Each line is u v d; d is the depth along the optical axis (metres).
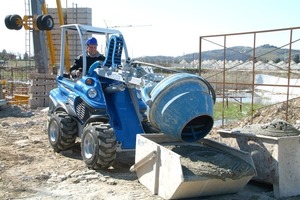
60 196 5.53
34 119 13.01
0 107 14.77
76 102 7.38
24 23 16.33
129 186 5.85
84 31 7.70
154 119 5.55
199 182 5.03
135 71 6.29
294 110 11.09
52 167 6.95
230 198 5.41
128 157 7.58
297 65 25.91
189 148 5.91
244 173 5.25
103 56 8.06
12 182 6.14
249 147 5.86
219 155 5.60
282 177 5.46
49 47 17.52
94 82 7.09
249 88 25.28
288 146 5.51
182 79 5.44
